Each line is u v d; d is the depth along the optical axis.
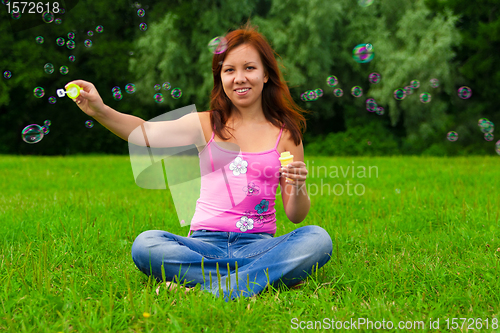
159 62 12.54
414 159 8.54
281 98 2.03
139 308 1.48
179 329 1.33
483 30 12.05
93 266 1.98
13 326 1.37
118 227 2.69
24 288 1.62
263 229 1.91
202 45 12.34
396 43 12.94
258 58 1.92
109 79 14.57
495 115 13.30
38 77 13.43
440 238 2.46
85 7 13.66
